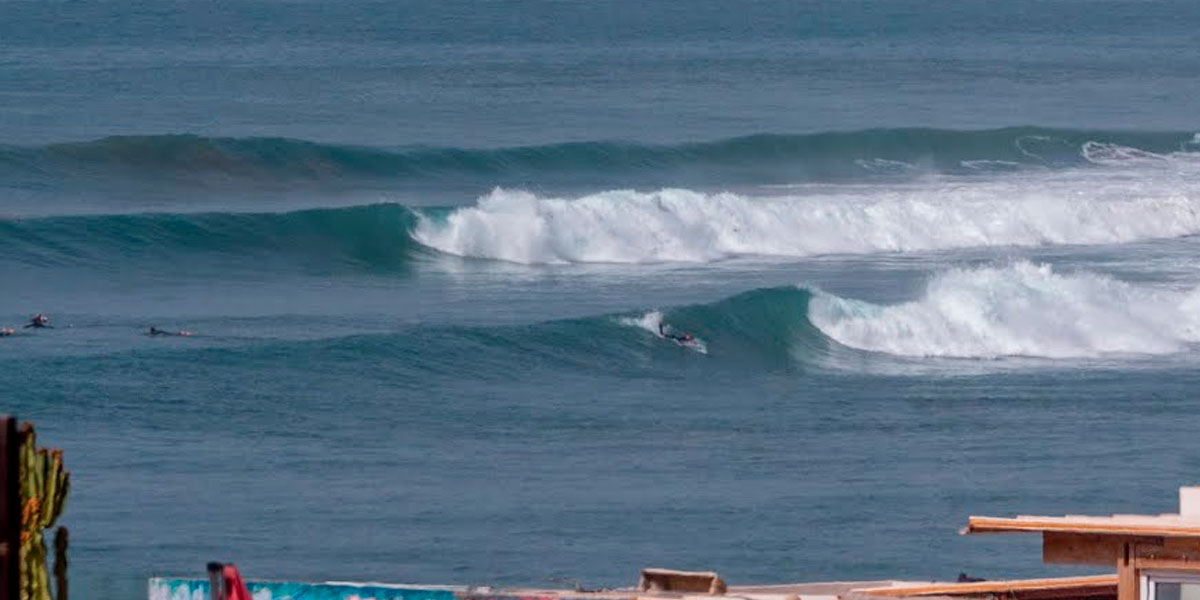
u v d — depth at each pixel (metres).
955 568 118.06
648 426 161.50
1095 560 55.62
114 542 119.19
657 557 120.62
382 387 172.50
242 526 125.44
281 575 113.69
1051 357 195.50
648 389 179.00
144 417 157.12
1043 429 159.00
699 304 197.25
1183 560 54.72
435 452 150.00
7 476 44.62
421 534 125.06
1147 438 155.25
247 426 156.75
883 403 172.00
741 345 193.88
